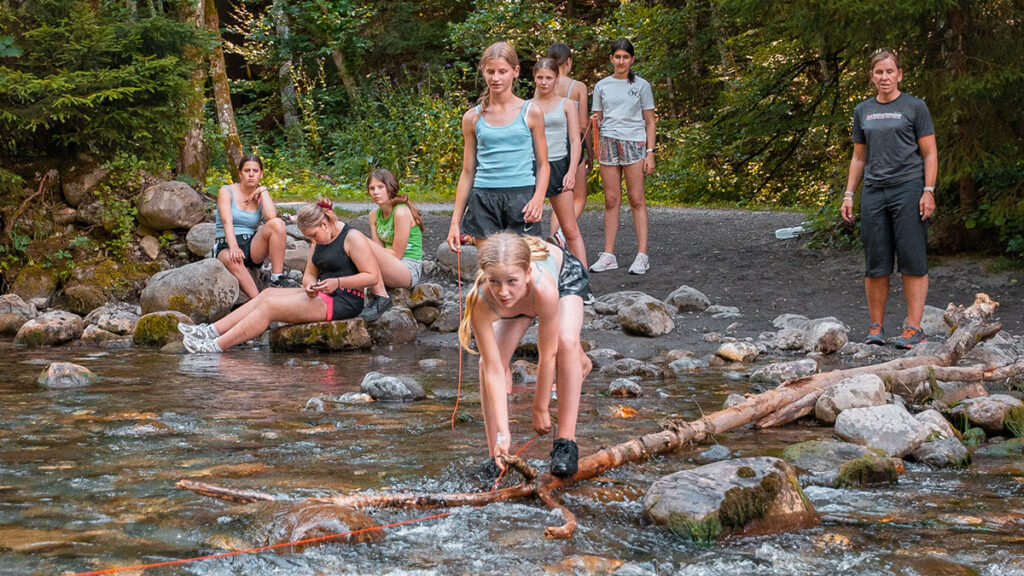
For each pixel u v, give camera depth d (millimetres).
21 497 3203
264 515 2920
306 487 3330
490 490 3285
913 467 3738
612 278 9172
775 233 10977
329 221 7391
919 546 2781
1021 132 8742
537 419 3508
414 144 20266
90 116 9703
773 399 4535
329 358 6789
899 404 4613
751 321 7668
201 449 3889
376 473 3533
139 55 9836
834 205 10000
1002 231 8609
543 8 23734
